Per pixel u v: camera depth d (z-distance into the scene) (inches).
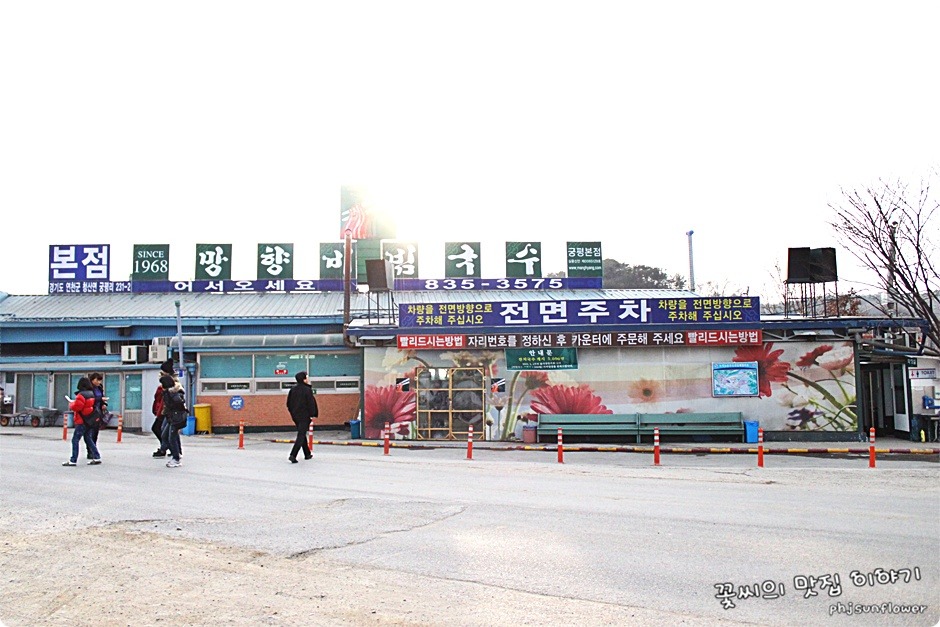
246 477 579.2
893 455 895.7
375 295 1437.0
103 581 308.7
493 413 1044.5
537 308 1049.5
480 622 265.7
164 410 634.2
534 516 439.5
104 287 1457.9
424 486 553.3
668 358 1040.8
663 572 327.3
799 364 1033.5
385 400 1055.0
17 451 756.0
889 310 1403.8
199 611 274.5
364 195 1574.8
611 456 872.3
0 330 1279.5
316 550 358.6
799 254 1076.5
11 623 261.3
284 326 1273.4
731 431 1011.9
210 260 1466.5
